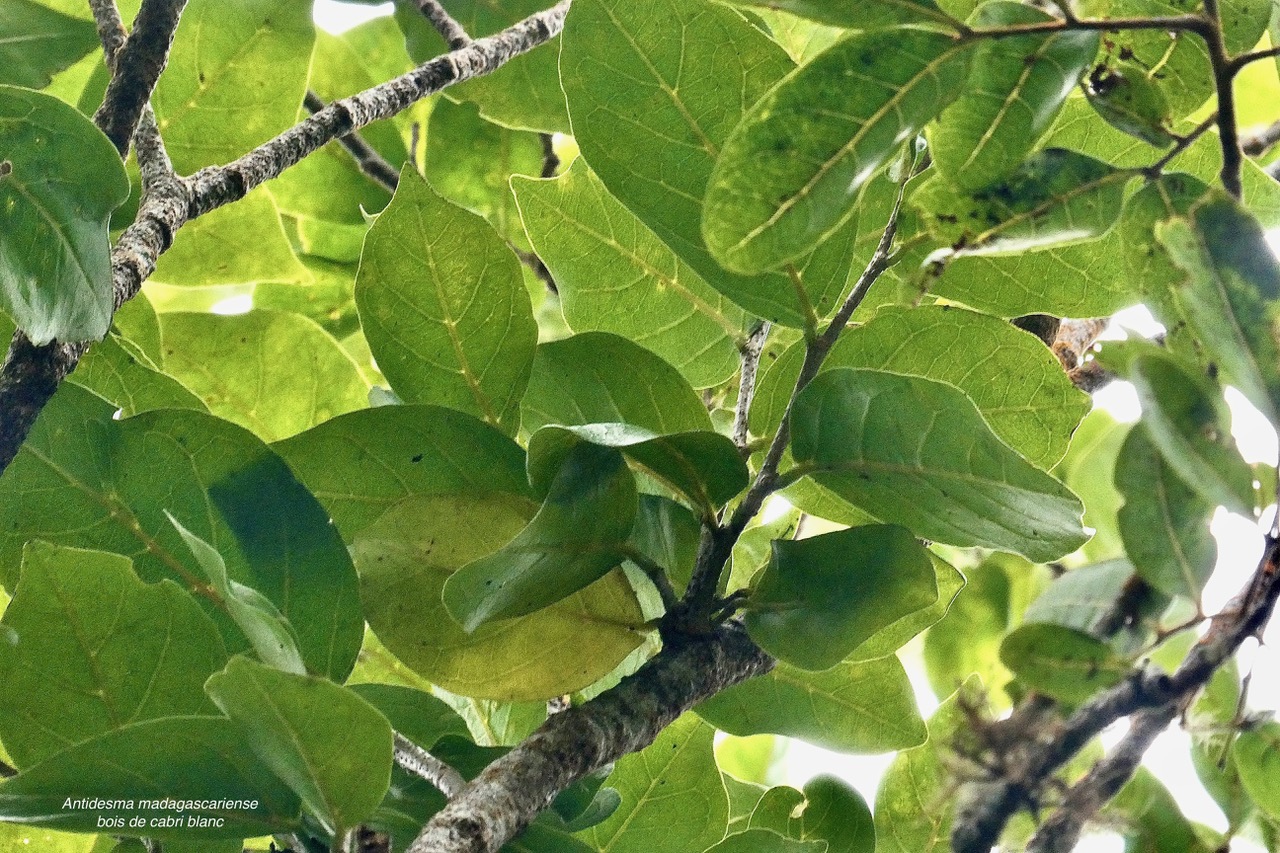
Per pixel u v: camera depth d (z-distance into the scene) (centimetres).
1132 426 98
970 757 100
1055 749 99
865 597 99
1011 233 99
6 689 102
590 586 103
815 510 109
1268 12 102
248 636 97
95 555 102
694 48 104
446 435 104
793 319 104
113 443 104
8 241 98
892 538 99
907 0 94
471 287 107
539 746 97
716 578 101
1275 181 109
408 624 102
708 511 101
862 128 93
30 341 102
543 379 108
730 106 104
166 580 102
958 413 98
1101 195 98
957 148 97
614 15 105
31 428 102
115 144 106
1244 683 101
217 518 104
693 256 104
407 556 102
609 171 104
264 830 100
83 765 97
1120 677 98
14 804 97
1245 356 92
